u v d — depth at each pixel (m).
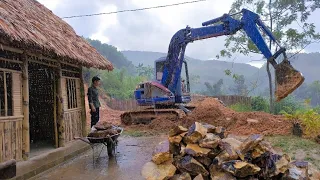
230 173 4.39
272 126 10.23
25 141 6.51
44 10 9.60
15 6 6.88
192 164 4.59
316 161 6.47
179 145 4.98
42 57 7.16
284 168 4.42
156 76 14.08
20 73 6.42
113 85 34.06
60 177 5.82
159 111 12.55
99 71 33.75
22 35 5.23
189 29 12.35
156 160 4.88
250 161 4.59
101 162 6.93
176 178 4.61
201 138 4.83
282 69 9.09
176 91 13.43
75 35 10.05
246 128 10.36
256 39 10.33
